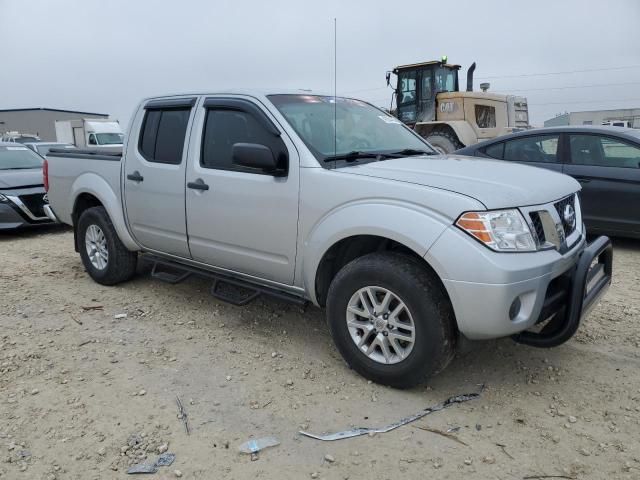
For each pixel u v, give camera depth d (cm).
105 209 536
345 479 263
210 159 427
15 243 799
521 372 367
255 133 400
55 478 264
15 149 995
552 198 338
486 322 298
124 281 560
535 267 301
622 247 706
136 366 378
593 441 290
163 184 459
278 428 304
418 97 1512
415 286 314
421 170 349
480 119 1489
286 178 373
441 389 345
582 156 697
